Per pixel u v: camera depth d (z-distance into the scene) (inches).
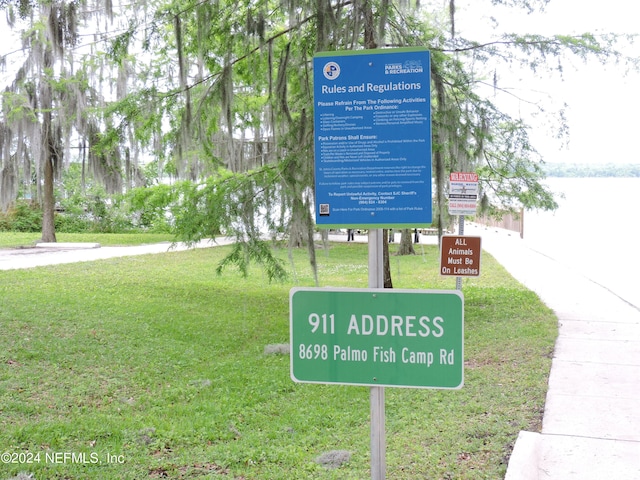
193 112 418.0
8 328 393.1
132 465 200.4
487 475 187.6
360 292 116.8
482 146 427.5
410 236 957.8
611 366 315.9
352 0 359.6
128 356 343.6
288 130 379.2
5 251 994.1
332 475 190.2
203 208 393.4
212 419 245.6
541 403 257.4
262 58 439.8
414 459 201.3
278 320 459.2
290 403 269.1
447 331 113.9
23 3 469.7
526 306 493.7
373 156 118.5
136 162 869.8
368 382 117.0
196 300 540.4
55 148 1072.8
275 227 376.2
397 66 117.3
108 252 989.2
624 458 202.7
